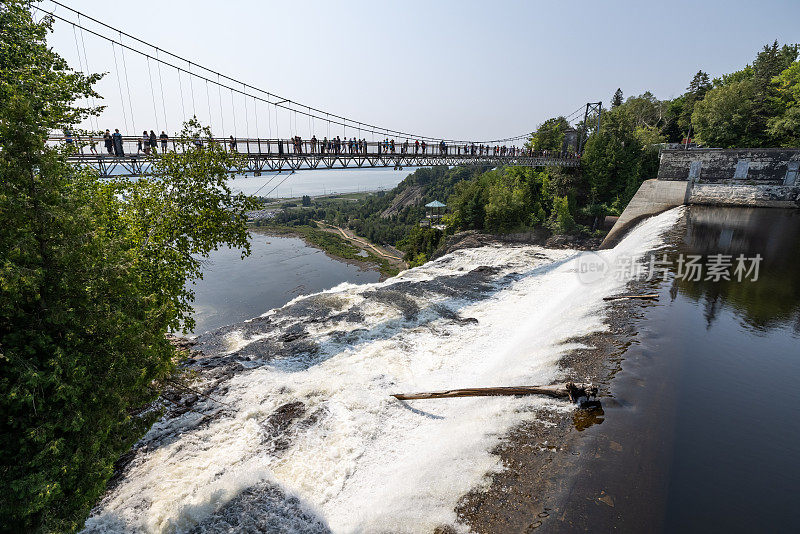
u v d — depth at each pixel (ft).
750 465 25.46
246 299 242.37
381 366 52.42
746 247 86.38
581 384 34.81
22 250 23.39
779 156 131.23
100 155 65.77
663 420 30.60
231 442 38.29
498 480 27.68
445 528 24.79
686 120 234.99
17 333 24.72
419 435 39.06
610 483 25.17
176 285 47.37
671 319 49.57
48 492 22.40
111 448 30.17
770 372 36.76
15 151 24.57
